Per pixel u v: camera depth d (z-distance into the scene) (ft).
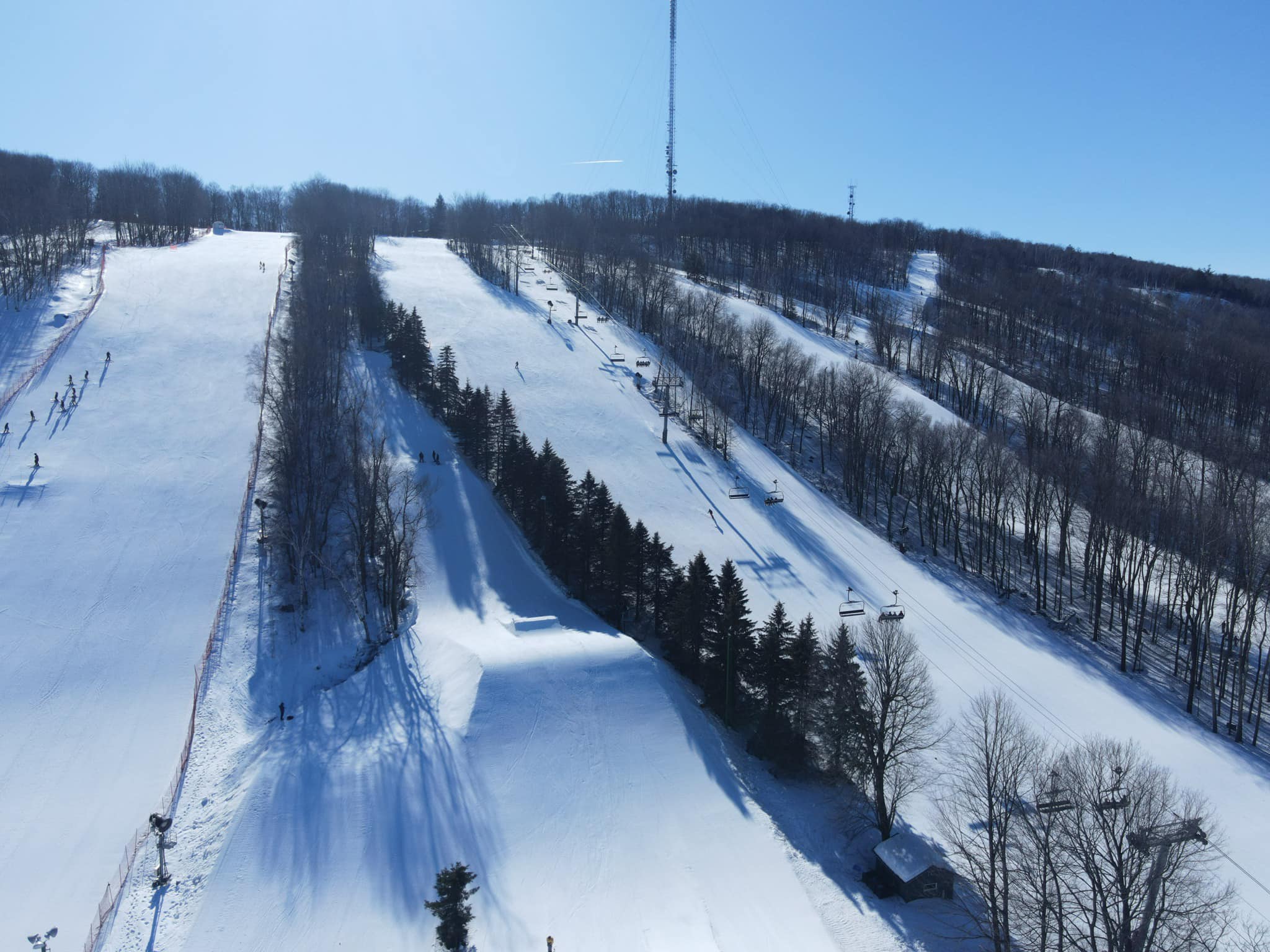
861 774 176.55
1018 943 144.25
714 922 141.69
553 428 357.20
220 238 640.17
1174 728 217.97
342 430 293.23
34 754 169.17
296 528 238.07
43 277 411.75
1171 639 270.87
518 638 209.77
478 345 437.58
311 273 451.12
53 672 190.39
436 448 318.65
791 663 191.93
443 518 271.49
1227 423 445.37
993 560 306.35
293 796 158.92
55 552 228.02
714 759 183.73
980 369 462.19
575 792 166.81
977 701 206.49
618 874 150.41
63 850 148.77
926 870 154.51
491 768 168.76
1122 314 629.92
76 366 328.08
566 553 253.44
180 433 292.61
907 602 273.33
